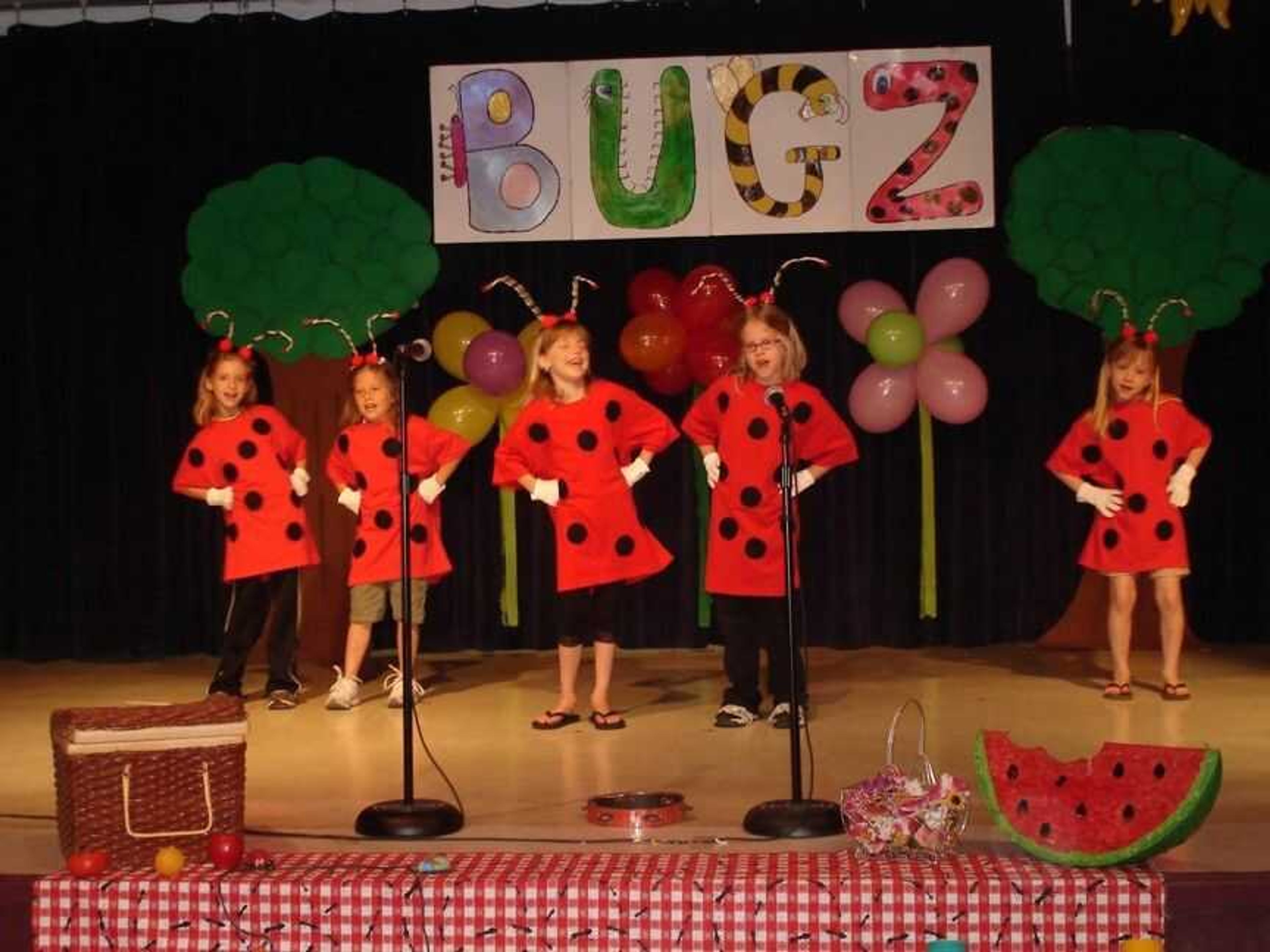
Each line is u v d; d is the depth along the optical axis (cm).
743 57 727
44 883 387
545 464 604
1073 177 713
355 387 662
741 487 591
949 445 755
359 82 755
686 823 437
